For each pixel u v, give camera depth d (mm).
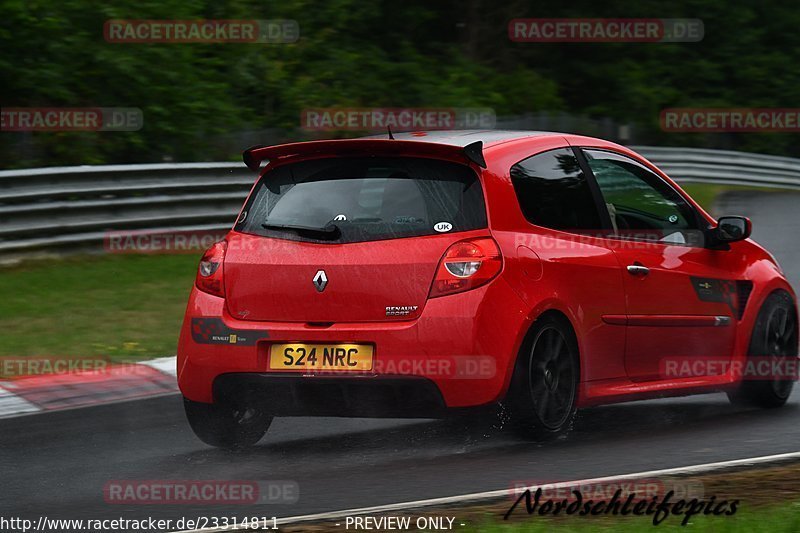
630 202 22922
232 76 84312
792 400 26031
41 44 69000
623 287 21828
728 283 24375
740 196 88000
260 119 83625
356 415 19812
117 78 71250
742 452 19797
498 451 20125
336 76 96750
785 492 16016
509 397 19594
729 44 142000
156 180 48875
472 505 15727
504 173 20328
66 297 39281
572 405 20828
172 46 75062
